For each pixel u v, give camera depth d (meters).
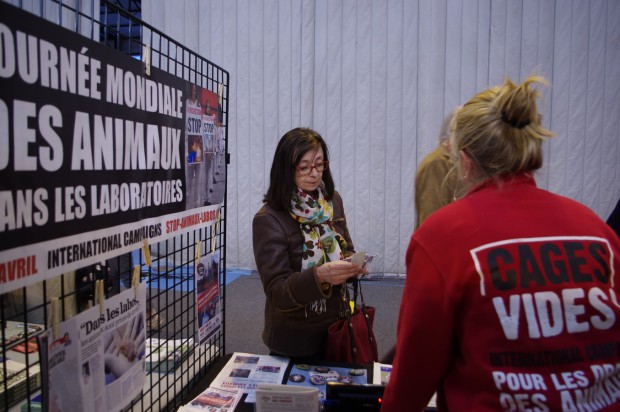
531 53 4.10
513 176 0.83
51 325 0.83
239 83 4.49
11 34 0.73
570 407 0.70
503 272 0.75
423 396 0.85
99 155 0.94
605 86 4.05
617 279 0.78
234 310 3.59
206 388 1.39
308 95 4.38
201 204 1.47
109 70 0.97
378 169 4.38
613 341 0.74
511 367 0.73
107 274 1.13
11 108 0.73
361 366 1.49
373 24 4.25
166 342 1.36
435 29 4.16
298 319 1.56
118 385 1.04
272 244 1.53
